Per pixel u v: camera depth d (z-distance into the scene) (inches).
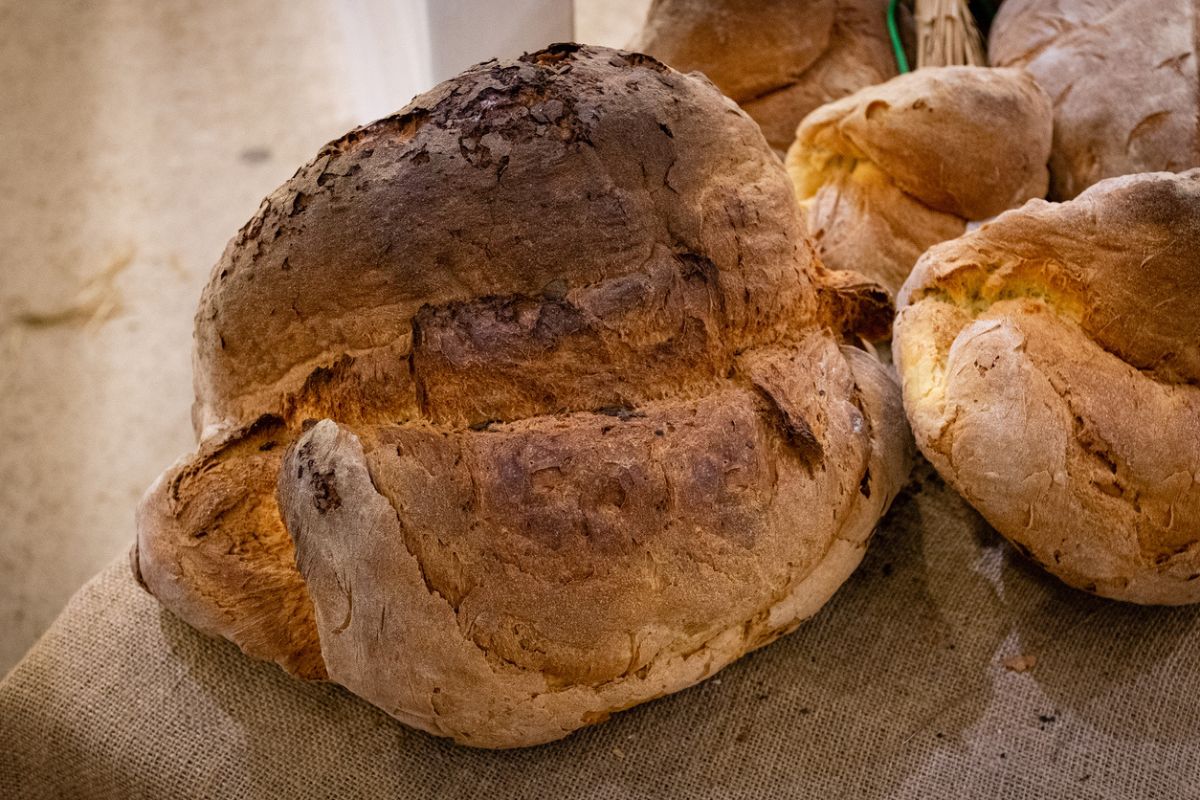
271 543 30.0
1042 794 29.8
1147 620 31.4
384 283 28.3
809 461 29.0
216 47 70.2
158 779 30.7
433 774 30.4
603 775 30.2
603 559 27.6
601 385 28.5
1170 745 30.1
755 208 29.9
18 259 61.2
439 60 38.4
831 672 31.3
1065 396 29.1
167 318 58.9
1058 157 37.4
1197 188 29.4
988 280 30.6
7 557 51.8
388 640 27.7
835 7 39.8
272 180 63.3
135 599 32.7
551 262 28.3
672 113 29.3
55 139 66.1
